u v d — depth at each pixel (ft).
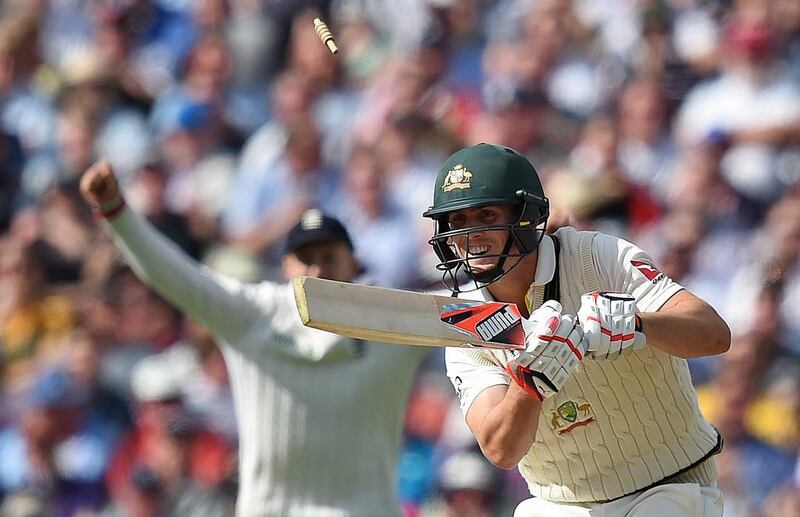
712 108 100.83
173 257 66.69
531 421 38.93
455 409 88.17
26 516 95.30
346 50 119.34
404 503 87.25
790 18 103.40
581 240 42.60
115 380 97.66
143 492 90.53
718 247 93.25
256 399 66.23
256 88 122.52
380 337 37.27
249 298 67.21
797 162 97.45
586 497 44.09
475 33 114.32
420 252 100.07
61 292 105.29
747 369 85.51
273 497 65.46
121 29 127.24
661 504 42.88
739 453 83.82
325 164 109.70
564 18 110.32
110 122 120.98
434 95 108.88
